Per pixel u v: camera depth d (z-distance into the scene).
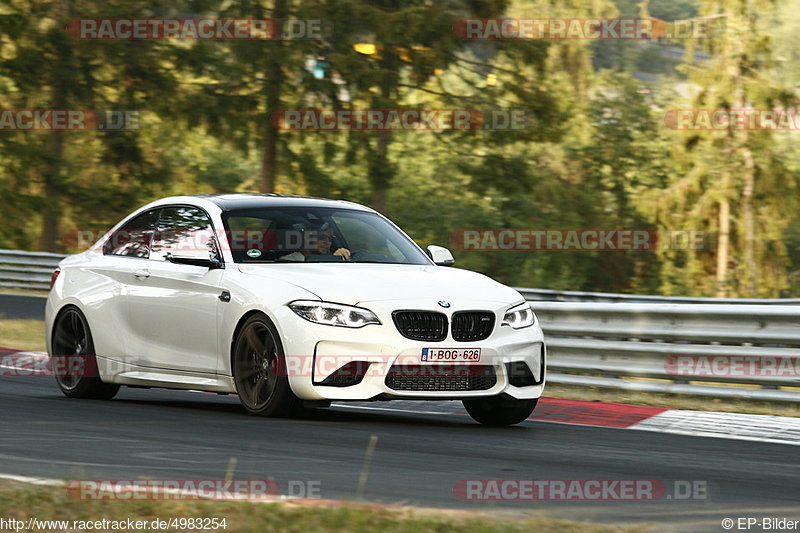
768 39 136.50
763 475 20.38
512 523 14.10
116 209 137.00
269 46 115.75
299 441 22.36
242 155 124.50
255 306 25.77
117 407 28.39
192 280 27.66
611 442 24.44
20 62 123.50
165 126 134.62
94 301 30.23
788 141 152.88
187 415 26.55
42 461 19.17
